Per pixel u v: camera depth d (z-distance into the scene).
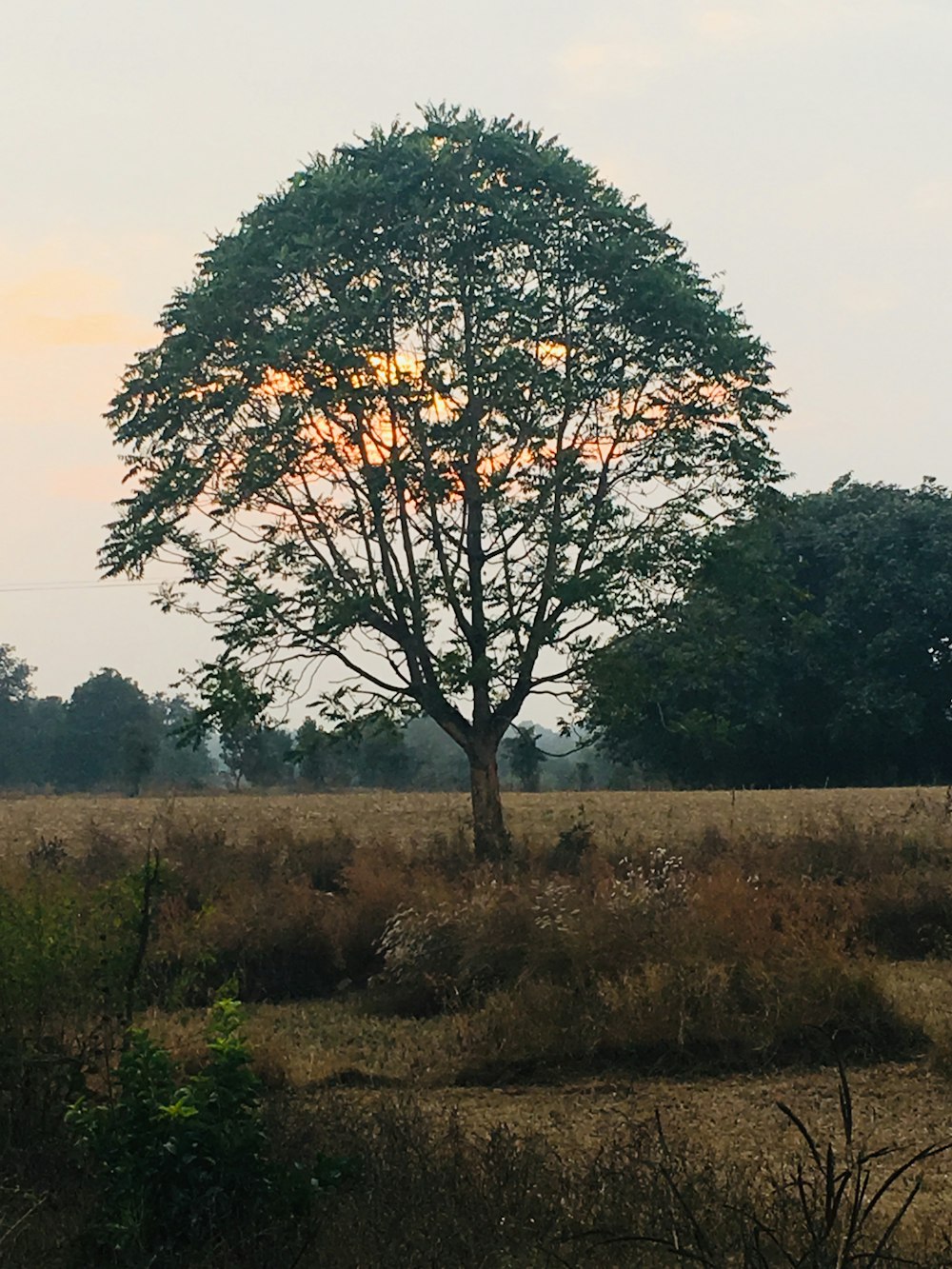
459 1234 6.91
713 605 26.69
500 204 25.33
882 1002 12.93
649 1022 12.48
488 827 25.27
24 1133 8.30
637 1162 7.71
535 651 25.17
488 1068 12.19
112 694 110.94
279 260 24.83
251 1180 7.20
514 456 25.73
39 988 9.00
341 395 24.11
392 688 26.48
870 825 26.66
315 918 17.42
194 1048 10.61
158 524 25.38
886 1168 8.78
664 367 26.53
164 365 25.80
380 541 25.69
